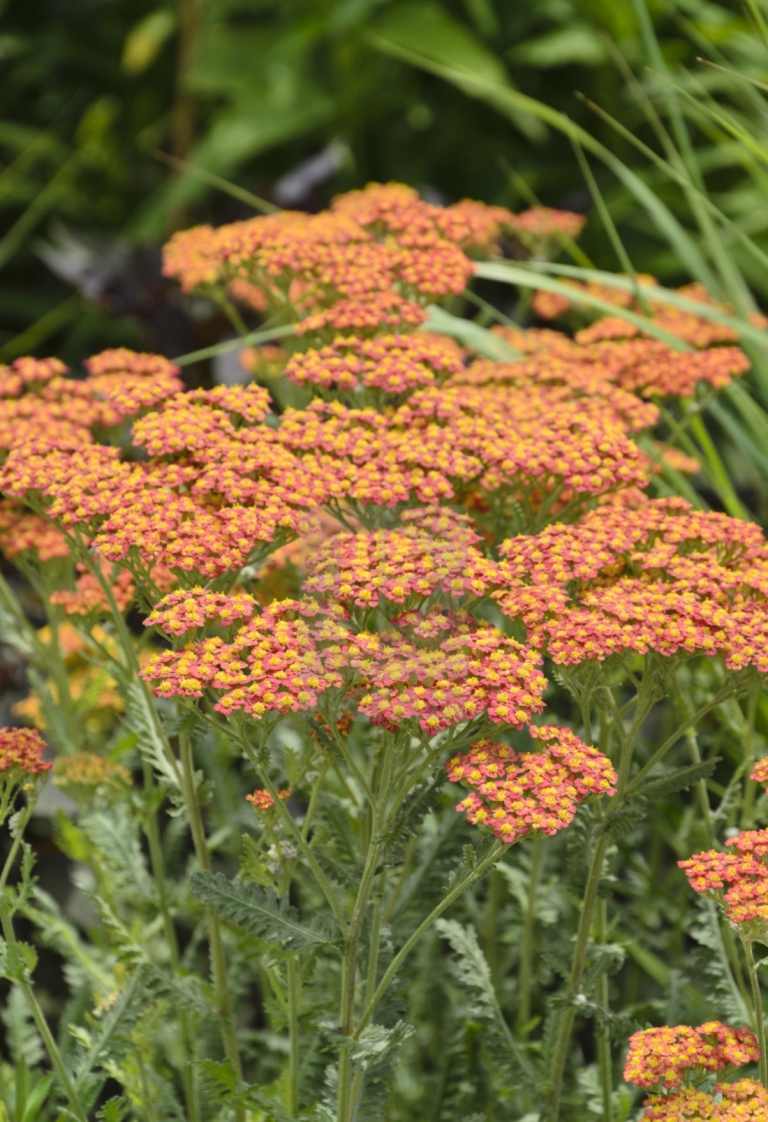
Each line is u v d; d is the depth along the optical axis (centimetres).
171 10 983
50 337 920
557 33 838
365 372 394
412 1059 460
